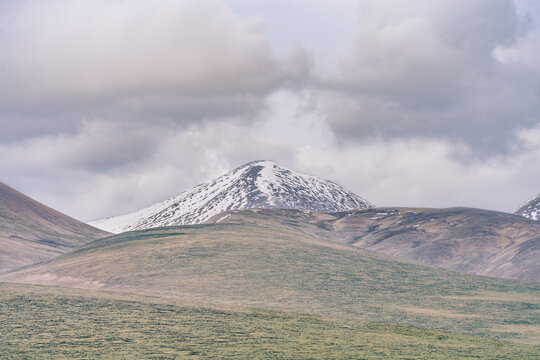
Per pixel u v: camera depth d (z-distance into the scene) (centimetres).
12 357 4209
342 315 6944
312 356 4606
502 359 4888
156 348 4609
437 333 5975
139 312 5922
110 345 4638
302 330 5631
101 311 5844
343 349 4912
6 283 7169
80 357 4275
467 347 5309
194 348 4669
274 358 4478
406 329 6091
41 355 4284
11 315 5441
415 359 4703
